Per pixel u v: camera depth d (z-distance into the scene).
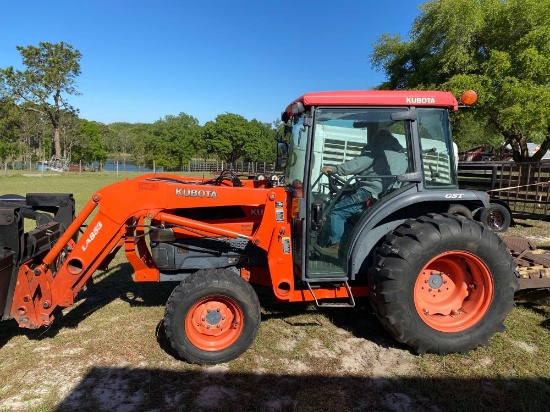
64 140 51.31
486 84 12.25
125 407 2.98
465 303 3.75
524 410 2.91
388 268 3.43
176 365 3.51
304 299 3.77
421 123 3.76
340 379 3.30
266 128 56.91
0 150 48.28
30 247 3.78
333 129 3.69
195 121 64.94
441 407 2.98
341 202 3.77
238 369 3.44
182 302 3.40
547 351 3.69
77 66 47.34
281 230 3.67
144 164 54.84
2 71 43.84
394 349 3.75
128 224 3.90
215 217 4.10
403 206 3.65
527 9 11.66
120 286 5.40
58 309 4.66
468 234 3.47
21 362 3.56
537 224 9.94
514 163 10.62
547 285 4.14
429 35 13.98
